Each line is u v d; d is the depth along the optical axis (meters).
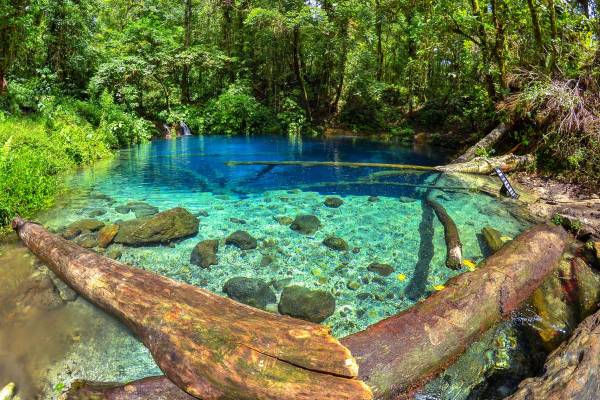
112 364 2.59
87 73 15.00
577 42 8.64
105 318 3.01
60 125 9.58
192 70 19.91
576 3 9.81
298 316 3.14
